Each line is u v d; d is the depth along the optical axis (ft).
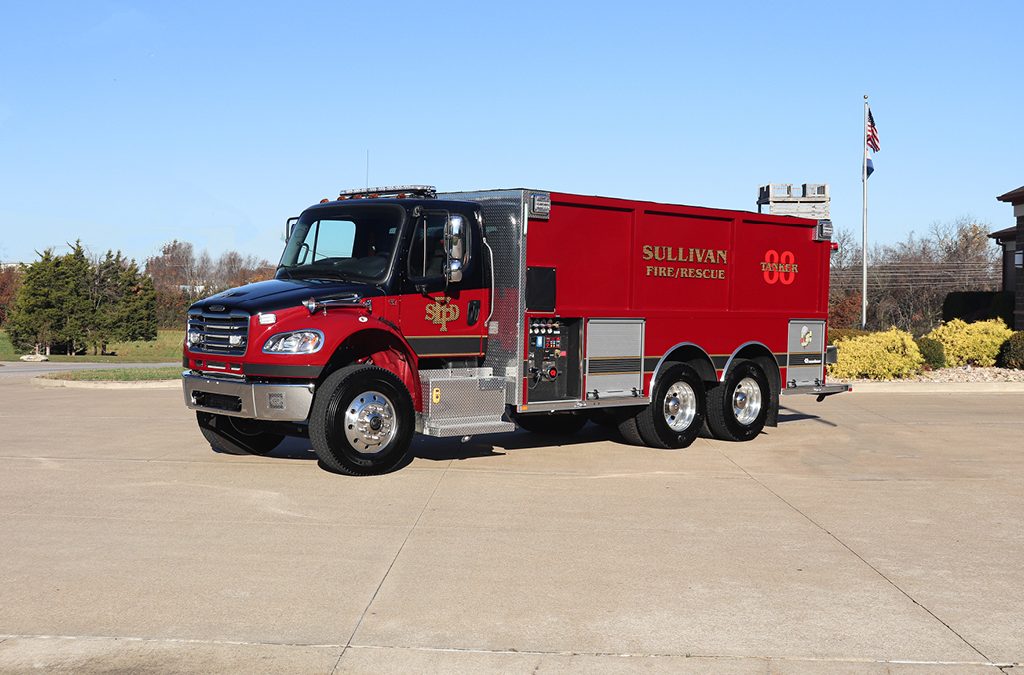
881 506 29.04
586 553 23.22
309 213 35.35
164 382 65.26
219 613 18.69
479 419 34.12
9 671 15.88
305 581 20.72
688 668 16.37
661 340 38.86
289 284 33.04
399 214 33.19
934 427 46.91
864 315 105.60
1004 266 120.78
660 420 38.65
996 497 30.50
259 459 35.17
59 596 19.56
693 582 21.09
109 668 16.05
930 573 22.09
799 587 20.89
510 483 31.48
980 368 76.02
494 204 35.01
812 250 45.03
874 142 106.52
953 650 17.34
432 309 33.60
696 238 40.09
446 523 25.88
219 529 24.88
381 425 31.89
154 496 28.68
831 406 56.08
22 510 26.81
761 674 16.17
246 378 31.50
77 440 39.47
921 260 192.34
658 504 28.76
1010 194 92.38
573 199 35.65
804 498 30.01
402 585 20.54
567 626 18.26
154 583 20.44
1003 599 20.27
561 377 36.58
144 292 152.76
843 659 16.87
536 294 34.71
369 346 33.04
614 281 37.24
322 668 16.16
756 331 42.65
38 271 143.74
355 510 27.17
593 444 40.63
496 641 17.46
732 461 36.65
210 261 291.58
